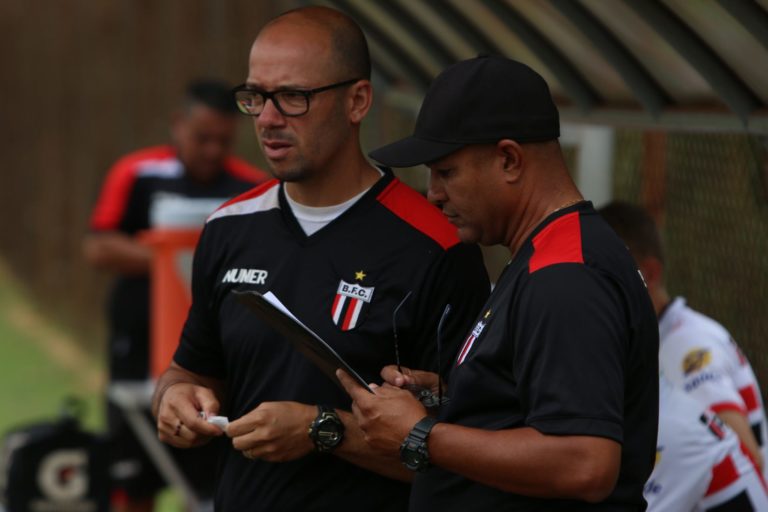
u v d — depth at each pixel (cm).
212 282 1111
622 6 1055
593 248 819
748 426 1223
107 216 2145
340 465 1059
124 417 2145
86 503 2164
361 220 1057
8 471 2144
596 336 788
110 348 2184
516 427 838
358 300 1038
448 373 1027
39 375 3628
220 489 1123
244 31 3078
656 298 1240
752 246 1527
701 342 1241
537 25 1234
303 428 1015
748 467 1105
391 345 1038
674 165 1669
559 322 791
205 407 1068
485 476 816
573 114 1315
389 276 1037
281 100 1020
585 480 773
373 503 1058
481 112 845
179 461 1934
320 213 1063
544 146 855
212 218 1119
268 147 1034
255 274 1072
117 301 2175
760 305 1512
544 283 802
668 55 1068
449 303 1033
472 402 855
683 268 1661
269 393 1067
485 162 852
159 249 1850
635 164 1741
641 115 1182
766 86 991
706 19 983
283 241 1070
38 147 4372
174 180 2144
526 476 790
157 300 1862
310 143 1026
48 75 4212
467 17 1356
